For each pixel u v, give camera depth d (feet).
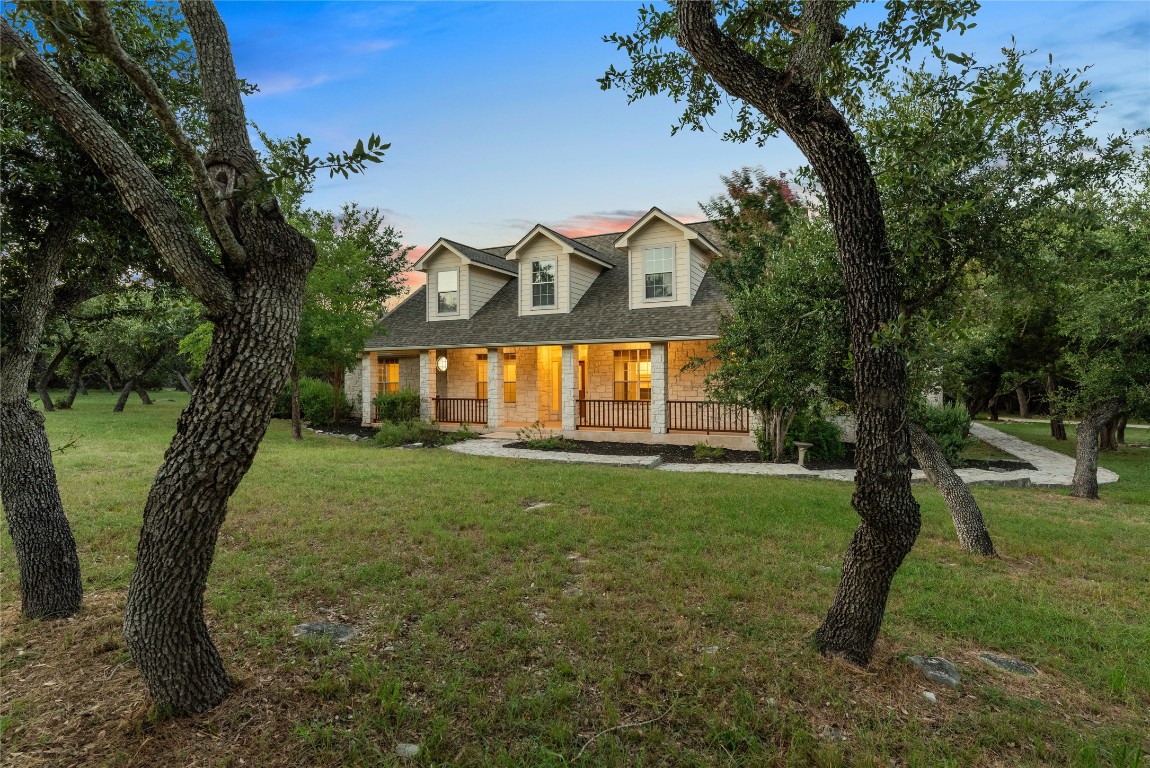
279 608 12.91
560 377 58.08
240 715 8.84
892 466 10.23
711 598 13.92
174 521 8.18
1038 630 12.60
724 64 10.40
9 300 12.51
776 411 38.32
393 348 57.36
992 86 10.56
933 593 14.67
